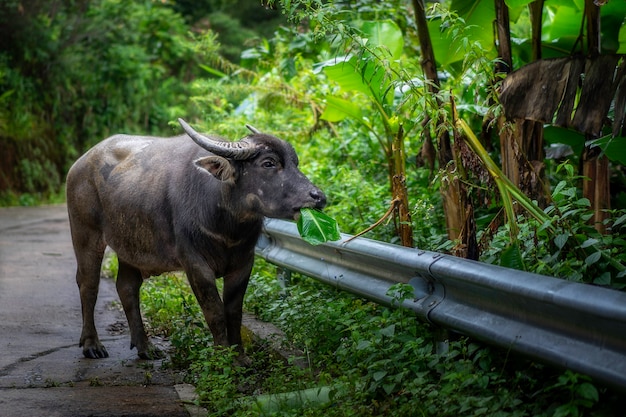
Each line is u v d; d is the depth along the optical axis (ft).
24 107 79.41
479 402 14.17
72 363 21.62
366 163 33.24
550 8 30.63
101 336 24.85
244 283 20.89
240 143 19.42
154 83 92.89
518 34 35.53
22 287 32.40
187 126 19.17
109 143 23.43
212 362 18.47
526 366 15.71
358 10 31.78
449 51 24.64
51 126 83.51
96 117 87.35
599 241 16.60
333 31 19.79
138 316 22.45
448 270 16.07
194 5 100.42
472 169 19.47
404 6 33.76
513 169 20.83
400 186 21.06
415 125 20.81
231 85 40.34
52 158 82.53
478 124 27.20
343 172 31.14
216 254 20.25
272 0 20.18
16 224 56.29
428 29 24.12
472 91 24.82
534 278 14.16
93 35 83.97
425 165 29.09
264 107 38.19
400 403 15.49
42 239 47.85
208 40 41.47
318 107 37.35
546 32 31.58
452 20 19.88
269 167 19.13
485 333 15.21
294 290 24.98
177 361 21.18
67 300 30.04
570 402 13.08
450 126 19.20
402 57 33.19
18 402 17.98
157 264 21.49
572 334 13.66
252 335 22.56
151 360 22.00
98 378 20.16
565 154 27.48
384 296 18.72
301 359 19.66
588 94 19.04
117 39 85.97
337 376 17.98
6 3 77.66
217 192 19.67
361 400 15.62
